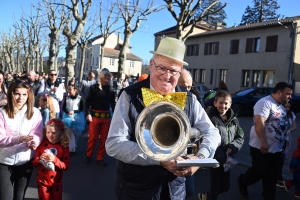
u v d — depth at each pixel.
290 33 22.98
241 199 4.28
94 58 59.50
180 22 11.82
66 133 3.28
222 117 3.46
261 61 25.36
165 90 2.06
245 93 14.80
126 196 2.07
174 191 2.11
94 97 5.55
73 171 5.25
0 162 2.91
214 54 30.19
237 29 27.12
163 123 1.83
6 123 2.94
